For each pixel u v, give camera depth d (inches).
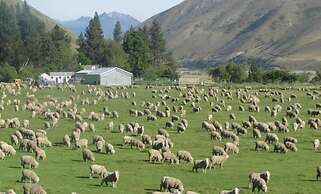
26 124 3631.9
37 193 1830.7
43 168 2346.2
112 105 5073.8
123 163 2488.9
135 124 3531.0
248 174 2282.2
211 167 2421.3
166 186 1956.2
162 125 3784.5
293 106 4746.6
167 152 2534.5
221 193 1809.8
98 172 2174.0
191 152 2800.2
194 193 1813.5
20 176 2146.9
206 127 3560.5
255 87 7785.4
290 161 2608.3
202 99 5516.7
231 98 5659.5
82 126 3464.6
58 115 4060.0
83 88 7263.8
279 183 2134.6
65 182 2075.5
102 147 2812.5
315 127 3668.8
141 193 1923.0
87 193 1902.1
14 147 2861.7
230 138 3193.9
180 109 4645.7
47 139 2992.1
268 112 4574.3
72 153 2733.8
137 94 6245.1
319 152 2871.6
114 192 1927.9
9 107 4837.6
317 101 5477.4
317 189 2043.6
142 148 2886.3
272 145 3041.3
